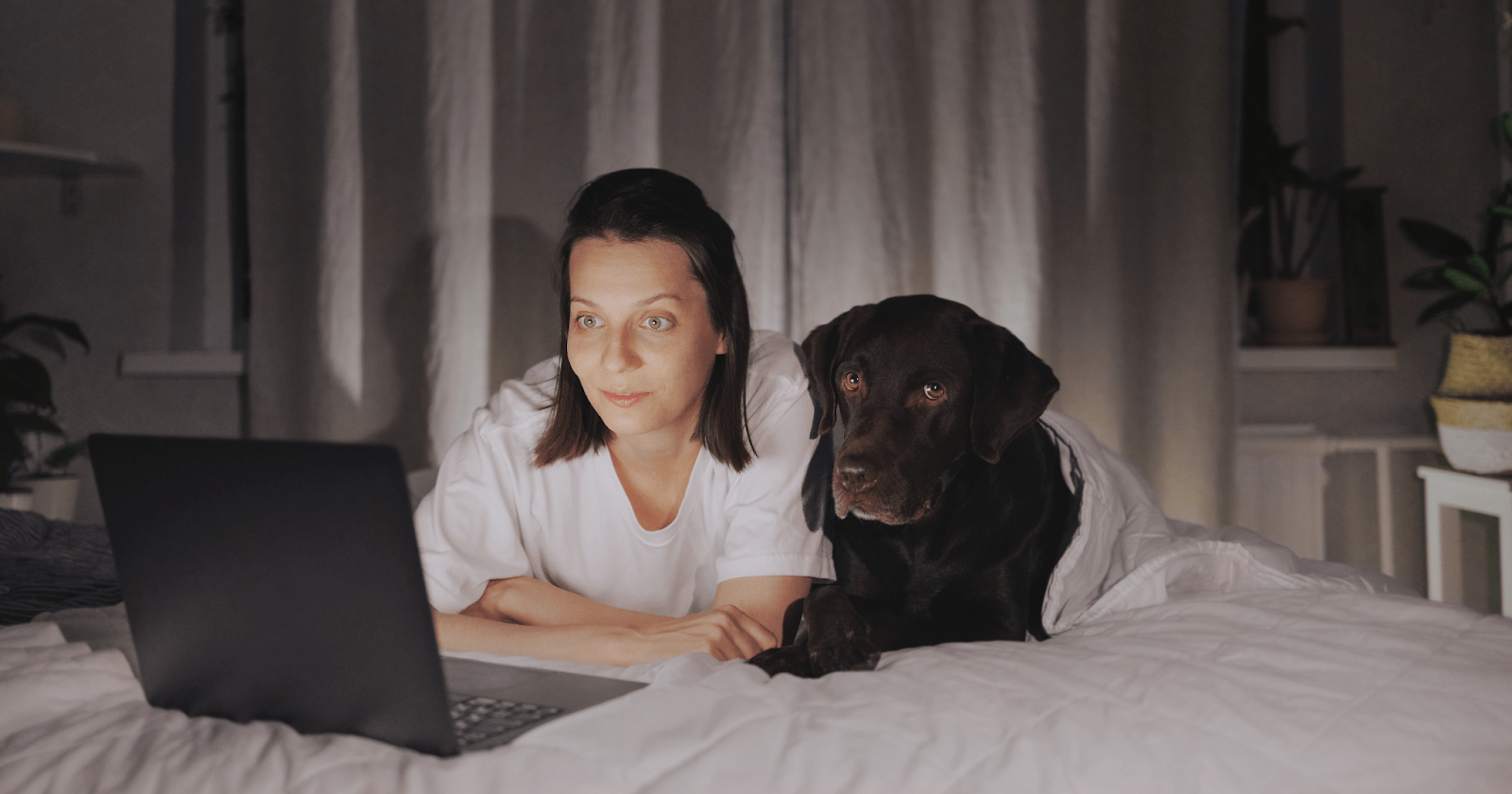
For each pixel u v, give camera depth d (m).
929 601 1.11
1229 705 0.65
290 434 2.21
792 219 2.22
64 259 2.39
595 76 2.20
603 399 0.92
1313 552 2.24
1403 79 2.33
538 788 0.57
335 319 2.19
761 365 1.12
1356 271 2.32
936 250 2.19
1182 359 2.14
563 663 0.87
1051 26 2.17
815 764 0.59
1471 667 0.69
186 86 2.46
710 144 2.19
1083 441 1.21
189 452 0.63
